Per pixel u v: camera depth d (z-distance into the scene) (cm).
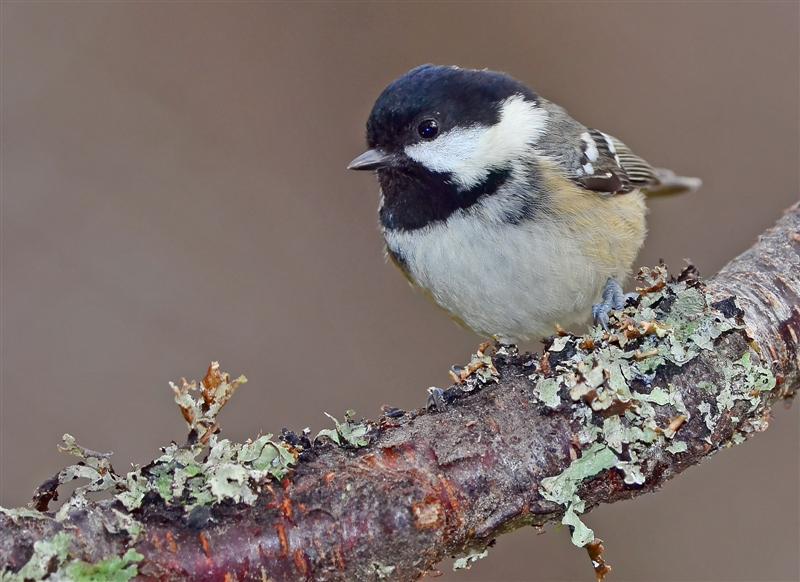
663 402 545
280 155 1299
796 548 1112
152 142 1284
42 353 1153
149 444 1109
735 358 568
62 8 1315
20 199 1227
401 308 1245
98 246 1225
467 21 1327
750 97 1279
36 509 470
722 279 670
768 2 1316
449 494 505
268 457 493
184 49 1321
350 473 499
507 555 1103
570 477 526
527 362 568
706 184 1265
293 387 1184
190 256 1236
